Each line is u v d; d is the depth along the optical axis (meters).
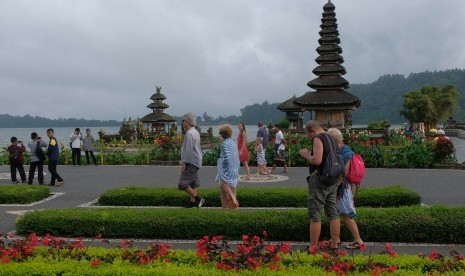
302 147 24.33
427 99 83.00
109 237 9.09
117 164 26.17
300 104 38.47
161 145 27.03
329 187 7.55
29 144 16.69
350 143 24.75
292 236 8.70
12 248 6.44
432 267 5.94
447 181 17.12
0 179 19.09
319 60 39.56
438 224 8.48
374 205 11.42
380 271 5.54
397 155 22.59
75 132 25.47
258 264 5.64
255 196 11.77
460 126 72.12
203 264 5.98
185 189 10.77
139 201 12.16
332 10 41.12
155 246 6.45
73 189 15.73
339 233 7.95
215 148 25.75
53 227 9.17
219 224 8.84
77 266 5.84
